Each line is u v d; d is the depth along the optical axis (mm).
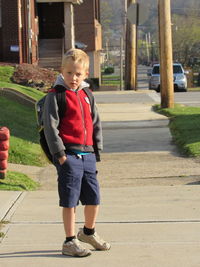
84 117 7516
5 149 12453
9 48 34188
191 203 10734
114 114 25297
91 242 7918
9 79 29047
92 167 7598
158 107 26828
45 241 8523
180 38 110000
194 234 8773
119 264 7438
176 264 7426
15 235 8859
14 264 7492
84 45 53375
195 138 17594
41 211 10312
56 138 7293
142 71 130250
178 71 46438
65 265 7406
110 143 18484
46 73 30609
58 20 50250
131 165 14938
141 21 27609
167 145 17812
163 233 8859
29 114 21344
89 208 7691
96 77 60406
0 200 11133
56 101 7383
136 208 10461
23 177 13141
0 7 34031
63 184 7430
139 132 20422
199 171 13844
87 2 57156
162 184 12711
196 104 30078
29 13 35875
